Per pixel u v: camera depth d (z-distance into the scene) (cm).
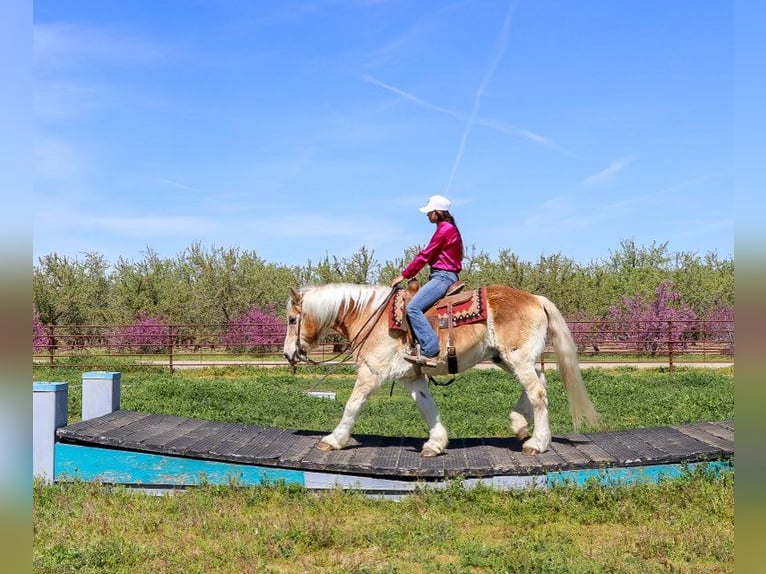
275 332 2845
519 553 532
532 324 757
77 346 2733
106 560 523
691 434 843
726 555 521
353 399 780
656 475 722
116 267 3800
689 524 602
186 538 581
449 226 765
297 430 900
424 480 705
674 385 1822
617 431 883
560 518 639
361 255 3516
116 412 922
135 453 744
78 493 698
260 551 548
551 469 706
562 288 3372
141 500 692
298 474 724
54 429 753
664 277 3588
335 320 793
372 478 713
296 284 3659
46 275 3412
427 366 745
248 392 1602
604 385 1747
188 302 3462
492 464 717
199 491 705
